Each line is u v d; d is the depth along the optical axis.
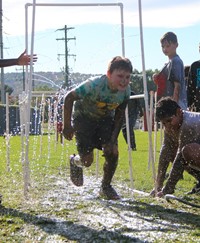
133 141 13.43
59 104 11.32
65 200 5.78
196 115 5.56
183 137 5.52
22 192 6.32
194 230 4.43
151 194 6.10
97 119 5.47
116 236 4.21
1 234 4.26
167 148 6.09
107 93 5.21
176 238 4.16
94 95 5.21
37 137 20.33
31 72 5.80
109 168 5.63
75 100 5.27
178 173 5.64
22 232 4.33
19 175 8.12
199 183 6.26
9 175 8.12
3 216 4.87
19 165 9.70
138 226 4.55
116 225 4.57
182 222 4.72
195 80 7.42
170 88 7.17
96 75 5.79
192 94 7.47
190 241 4.07
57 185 6.98
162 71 7.21
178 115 5.51
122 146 15.96
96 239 4.13
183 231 4.39
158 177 6.18
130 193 6.27
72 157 5.99
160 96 7.26
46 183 7.17
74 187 6.79
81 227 4.49
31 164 9.90
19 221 4.68
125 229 4.43
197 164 5.43
